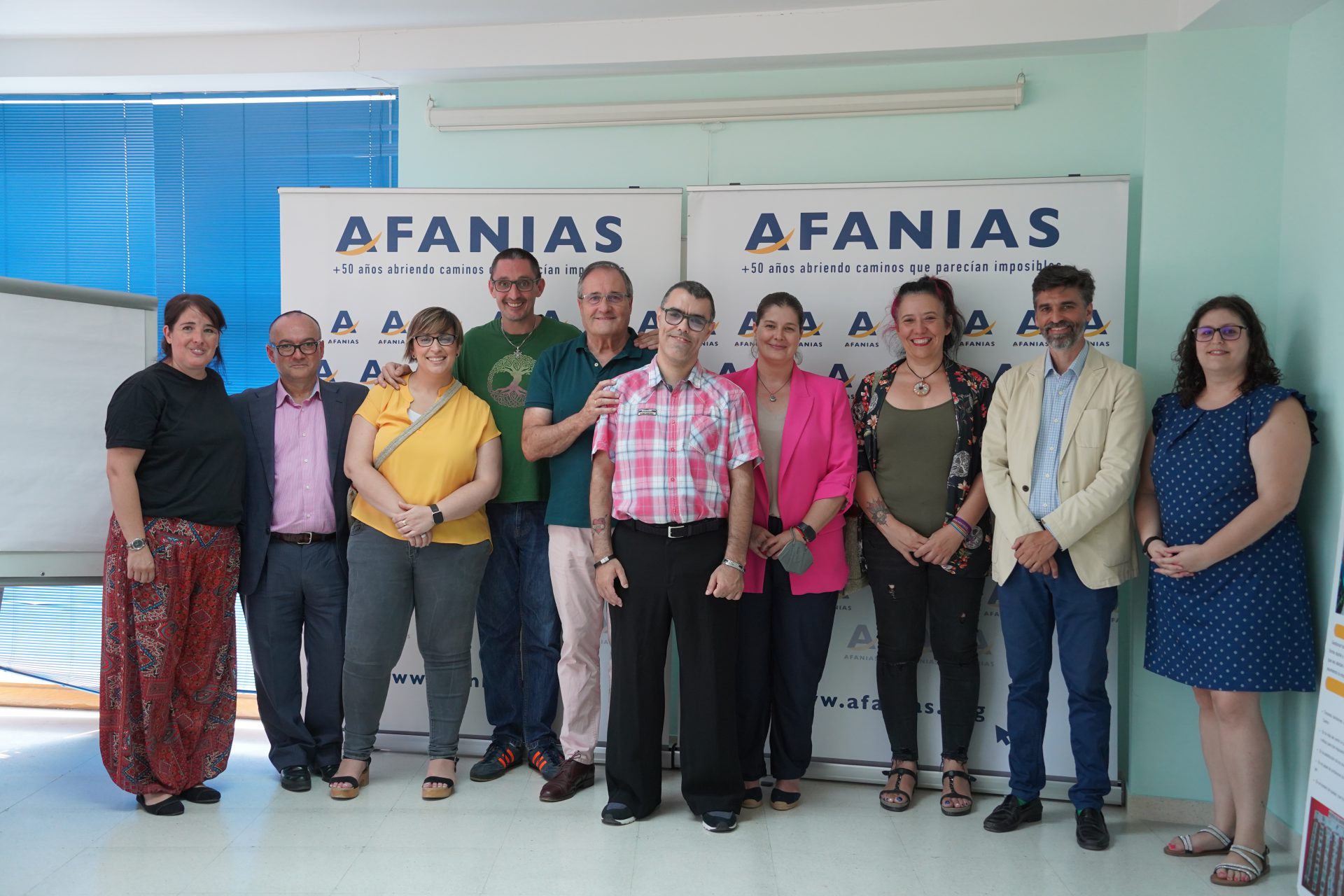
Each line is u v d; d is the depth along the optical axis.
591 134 3.62
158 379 2.83
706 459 2.73
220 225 3.95
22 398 3.19
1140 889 2.49
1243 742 2.56
